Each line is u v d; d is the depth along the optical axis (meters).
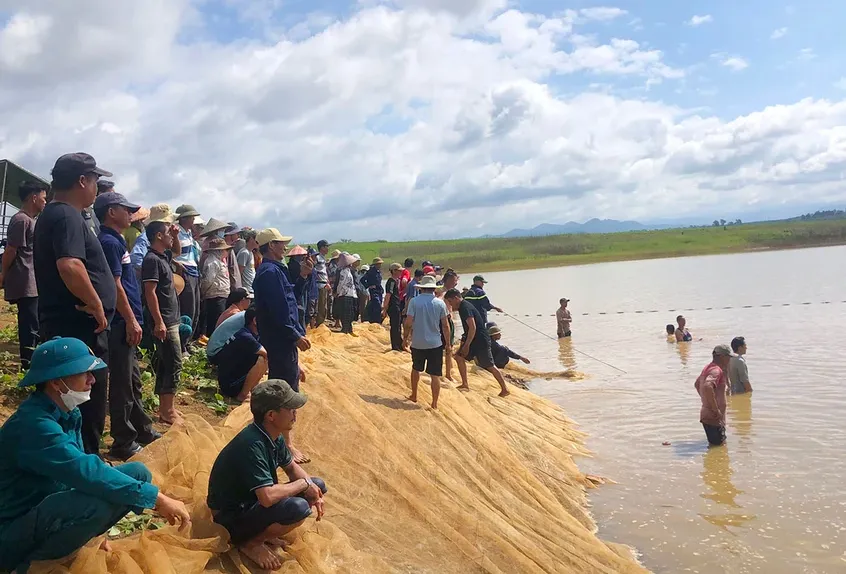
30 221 8.80
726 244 105.12
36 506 4.49
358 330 18.80
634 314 33.00
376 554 6.31
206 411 9.33
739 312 31.22
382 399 11.16
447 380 14.31
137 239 9.77
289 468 5.91
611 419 14.03
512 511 8.83
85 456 4.52
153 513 5.99
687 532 8.62
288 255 12.42
